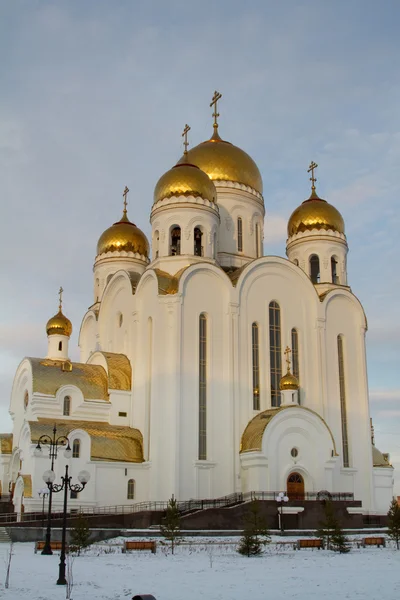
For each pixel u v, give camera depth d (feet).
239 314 191.42
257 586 77.51
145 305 194.70
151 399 179.42
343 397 205.46
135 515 161.99
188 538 139.95
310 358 202.49
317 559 108.27
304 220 228.02
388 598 68.39
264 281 200.44
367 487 199.52
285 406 179.22
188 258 194.29
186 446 173.78
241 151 235.20
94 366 201.16
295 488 175.52
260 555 113.60
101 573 89.56
